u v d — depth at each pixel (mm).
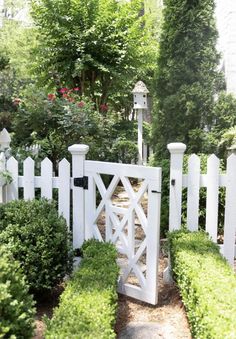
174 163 2836
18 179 3059
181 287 2262
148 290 2645
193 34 4602
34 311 1576
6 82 8453
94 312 1703
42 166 3012
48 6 7051
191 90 4609
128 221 2754
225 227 2896
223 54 5484
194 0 4598
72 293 1925
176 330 2271
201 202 3303
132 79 8352
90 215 2951
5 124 6316
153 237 2604
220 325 1479
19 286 1577
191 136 4605
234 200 2861
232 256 2920
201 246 2439
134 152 7422
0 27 13812
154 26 10789
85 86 7812
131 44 7531
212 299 1691
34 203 2678
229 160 2822
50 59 7383
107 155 6109
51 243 2465
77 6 7062
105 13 7180
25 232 2434
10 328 1350
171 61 4699
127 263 2885
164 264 3219
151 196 2592
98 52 7395
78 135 5086
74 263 2951
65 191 2986
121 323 2379
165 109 4762
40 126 4914
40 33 7465
